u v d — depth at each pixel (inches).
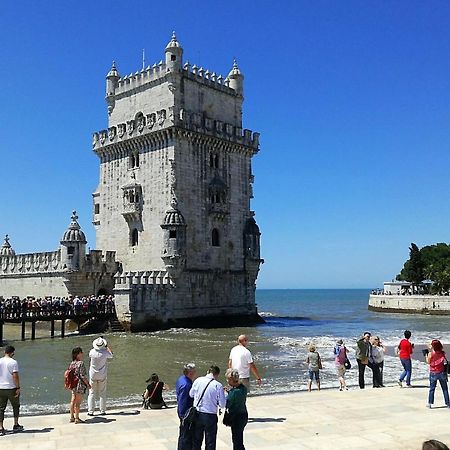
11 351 666.8
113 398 967.6
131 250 2669.8
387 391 901.2
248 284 2859.3
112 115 2915.8
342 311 5108.3
